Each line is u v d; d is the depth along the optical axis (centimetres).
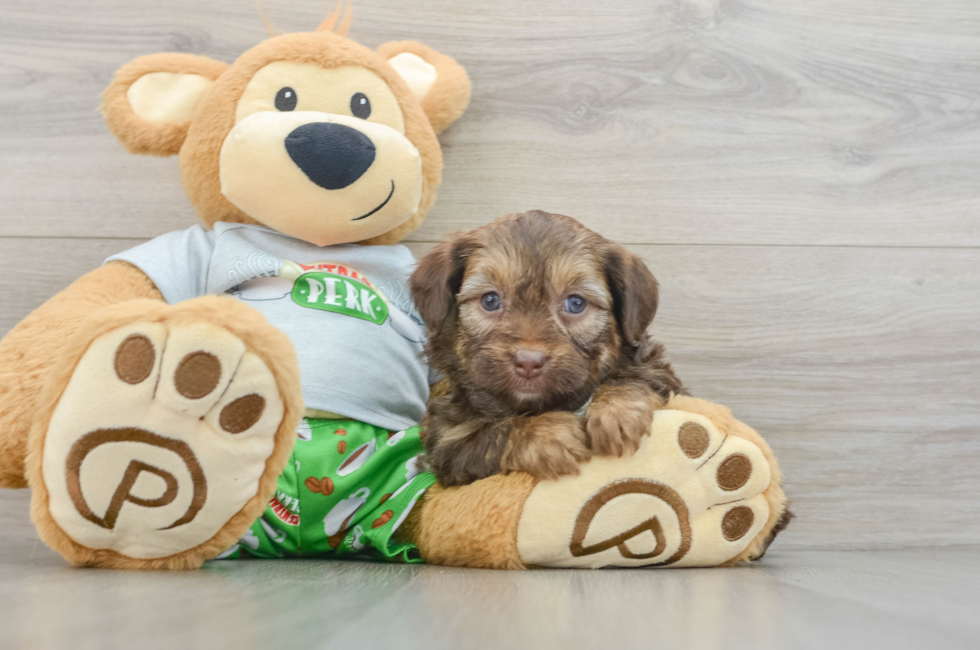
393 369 71
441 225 82
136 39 81
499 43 83
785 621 46
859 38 84
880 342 82
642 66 83
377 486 66
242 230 73
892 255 83
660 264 82
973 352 83
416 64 78
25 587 51
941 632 44
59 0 81
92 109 81
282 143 68
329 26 79
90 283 68
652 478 61
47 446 56
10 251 80
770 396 82
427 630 42
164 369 55
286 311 70
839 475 81
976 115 84
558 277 63
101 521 56
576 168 82
